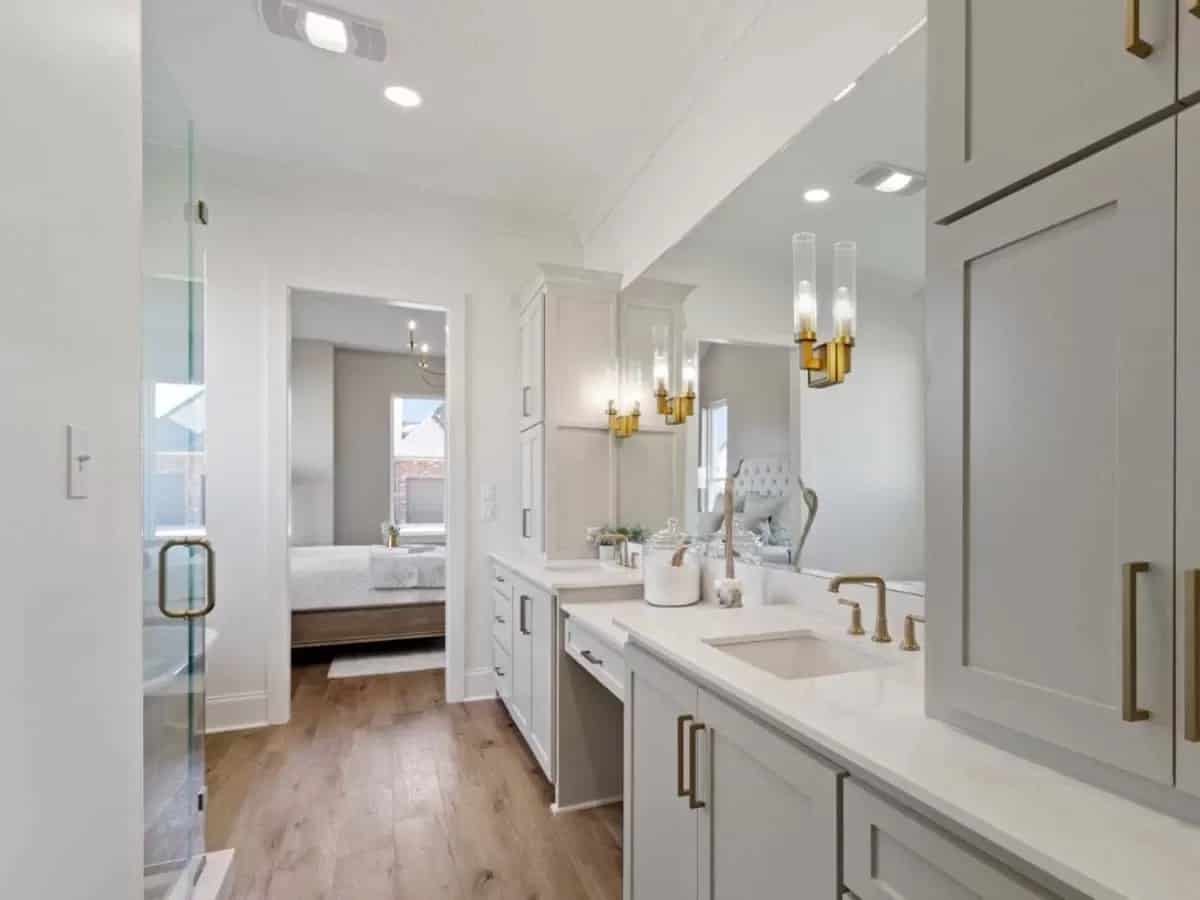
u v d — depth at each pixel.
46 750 0.85
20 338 0.79
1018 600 0.81
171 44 2.27
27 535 0.81
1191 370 0.63
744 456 2.08
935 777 0.76
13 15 0.78
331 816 2.23
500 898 1.81
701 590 2.27
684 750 1.31
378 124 2.79
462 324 3.55
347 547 5.65
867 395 1.56
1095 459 0.72
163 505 1.70
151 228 1.64
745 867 1.11
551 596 2.36
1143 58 0.68
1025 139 0.81
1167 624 0.65
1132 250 0.69
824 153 1.73
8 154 0.77
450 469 3.52
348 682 3.73
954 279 0.92
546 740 2.42
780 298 1.90
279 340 3.22
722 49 2.21
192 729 1.80
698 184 2.46
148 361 1.61
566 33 2.20
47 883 0.85
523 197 3.49
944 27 0.94
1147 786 0.68
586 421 3.12
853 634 1.48
